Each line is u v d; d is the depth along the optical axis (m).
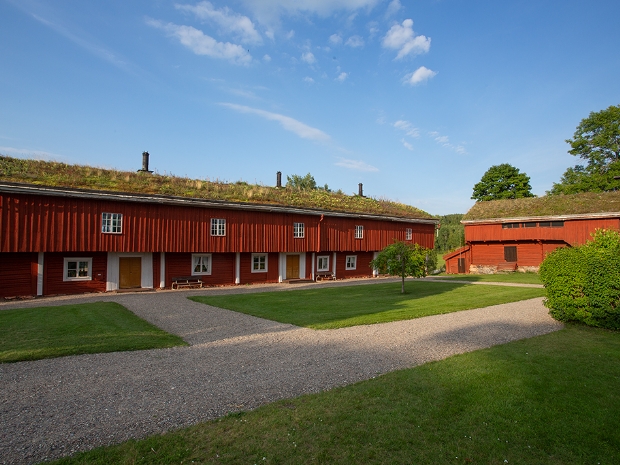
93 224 19.86
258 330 10.91
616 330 10.80
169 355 8.30
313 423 4.99
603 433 4.92
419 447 4.49
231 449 4.32
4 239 17.48
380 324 11.68
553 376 6.94
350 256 32.84
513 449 4.52
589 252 11.55
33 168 21.88
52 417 5.11
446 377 6.79
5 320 12.08
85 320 12.12
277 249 26.77
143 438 4.53
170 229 22.33
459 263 37.66
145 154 27.72
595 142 42.84
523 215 32.38
